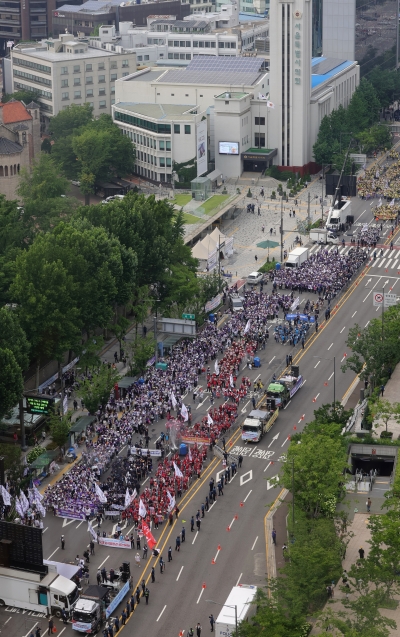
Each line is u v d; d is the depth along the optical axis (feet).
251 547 590.14
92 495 627.05
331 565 521.65
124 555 586.45
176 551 587.68
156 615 535.60
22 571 544.62
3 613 544.62
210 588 555.69
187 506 629.92
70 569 556.51
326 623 479.41
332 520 574.15
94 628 525.34
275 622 484.33
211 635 518.37
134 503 622.54
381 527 543.39
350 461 653.30
